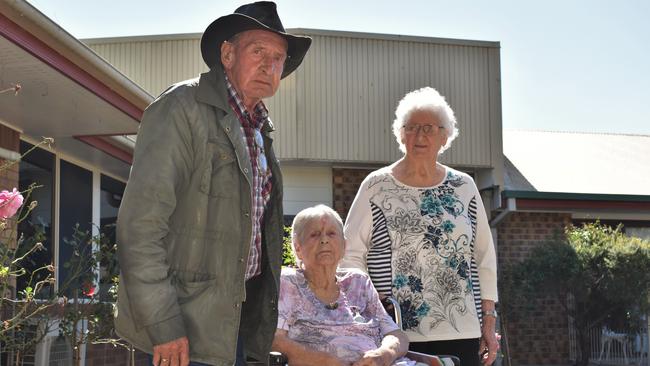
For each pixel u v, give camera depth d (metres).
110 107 7.34
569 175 17.14
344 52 14.53
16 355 6.48
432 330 4.10
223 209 2.67
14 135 8.01
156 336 2.46
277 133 14.20
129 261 2.48
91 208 10.57
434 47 14.93
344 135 14.38
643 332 14.13
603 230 14.54
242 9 2.93
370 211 4.27
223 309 2.63
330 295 3.80
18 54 5.81
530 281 13.86
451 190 4.31
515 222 15.45
